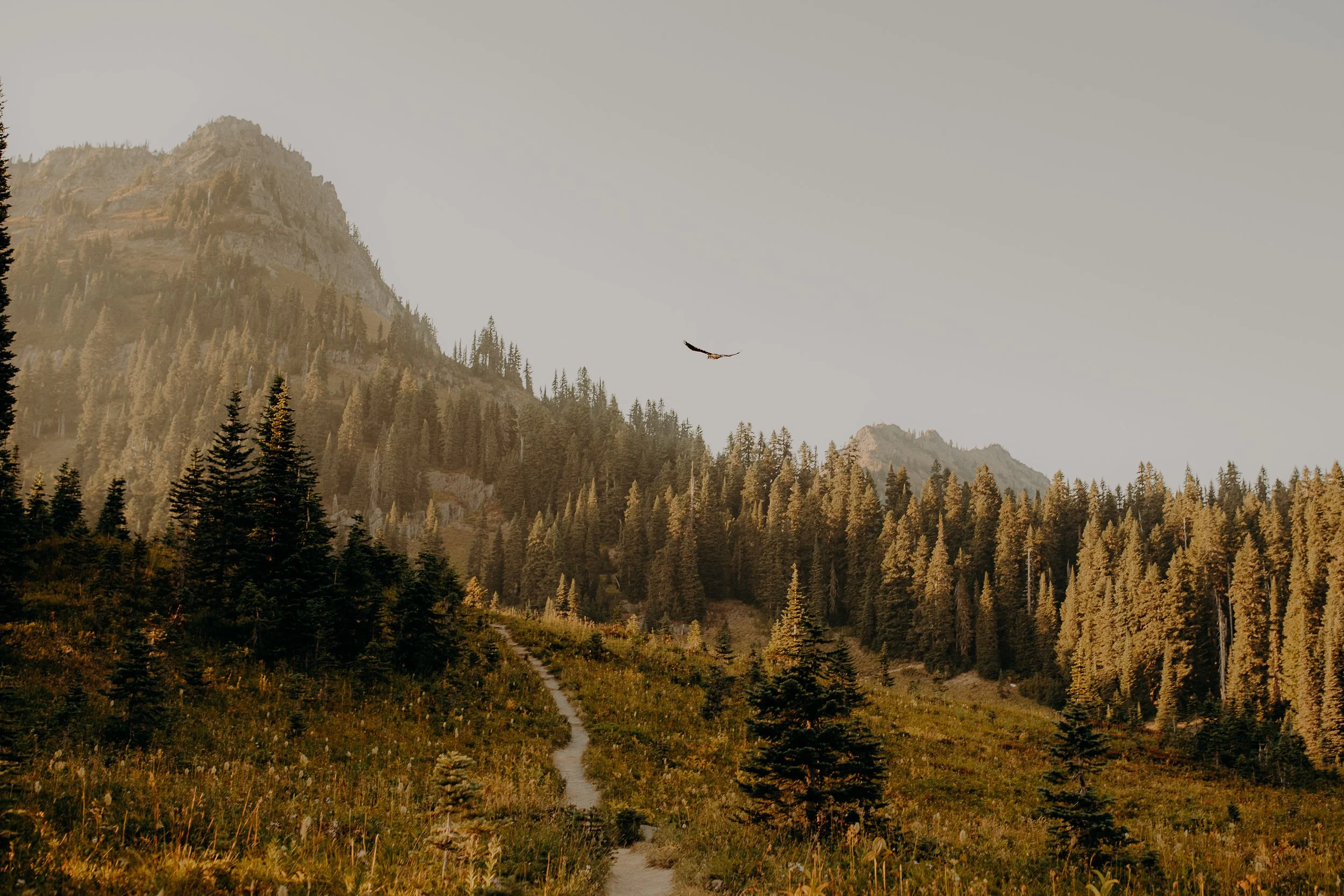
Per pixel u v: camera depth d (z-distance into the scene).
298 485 32.50
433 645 32.06
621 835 15.59
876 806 15.66
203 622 28.56
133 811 11.09
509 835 12.88
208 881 8.46
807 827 14.90
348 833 12.10
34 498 33.78
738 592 122.50
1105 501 129.75
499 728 26.97
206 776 15.68
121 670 18.77
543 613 103.38
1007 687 91.12
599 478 157.88
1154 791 31.16
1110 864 12.94
